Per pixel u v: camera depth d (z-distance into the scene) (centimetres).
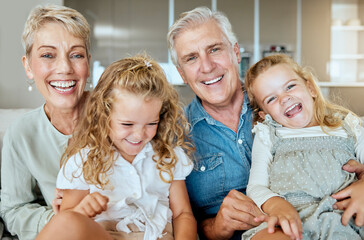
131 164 124
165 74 132
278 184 124
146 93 114
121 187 121
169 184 130
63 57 133
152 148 129
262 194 120
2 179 146
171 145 132
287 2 617
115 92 116
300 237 101
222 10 615
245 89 152
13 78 349
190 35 141
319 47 620
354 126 133
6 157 144
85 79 141
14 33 346
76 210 104
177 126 134
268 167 132
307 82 142
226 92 143
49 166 143
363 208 107
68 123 147
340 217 110
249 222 119
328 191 120
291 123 136
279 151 132
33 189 154
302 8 618
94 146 119
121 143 120
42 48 132
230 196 125
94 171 116
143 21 611
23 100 352
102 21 601
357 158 130
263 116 146
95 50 598
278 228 108
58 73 134
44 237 89
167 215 123
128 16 608
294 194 121
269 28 619
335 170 122
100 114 119
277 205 112
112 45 606
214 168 142
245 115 150
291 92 135
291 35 621
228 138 145
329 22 618
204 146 145
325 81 621
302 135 133
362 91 571
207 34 141
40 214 134
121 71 119
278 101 137
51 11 133
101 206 104
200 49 141
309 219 111
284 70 138
